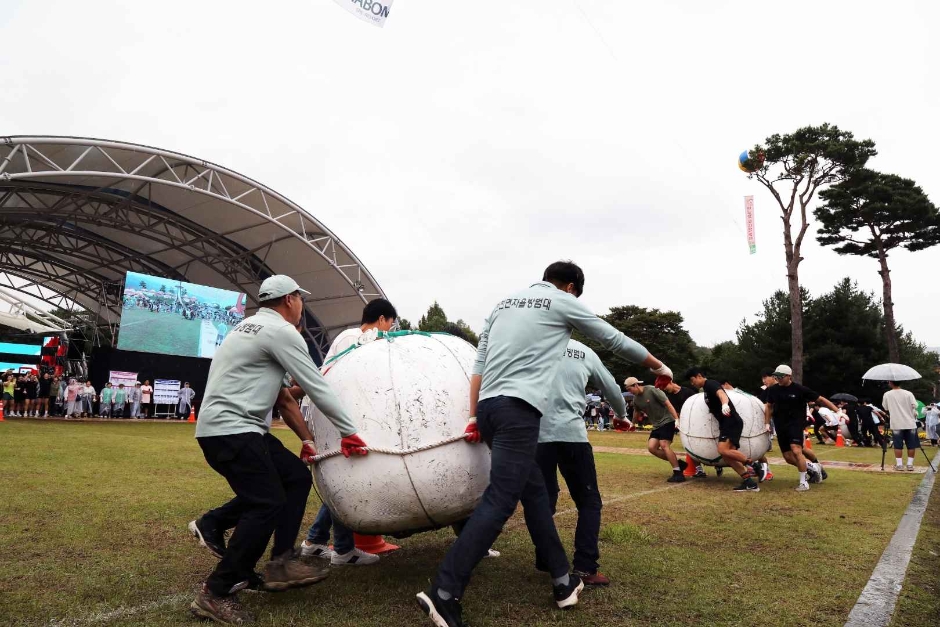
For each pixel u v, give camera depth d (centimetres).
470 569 285
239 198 2466
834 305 3275
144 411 2667
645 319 4481
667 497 711
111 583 342
